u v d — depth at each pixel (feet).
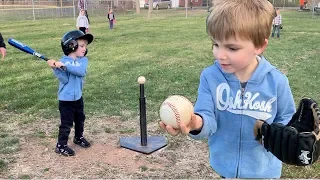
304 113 5.32
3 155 13.75
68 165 13.05
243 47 5.19
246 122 6.20
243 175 6.42
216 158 6.62
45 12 101.24
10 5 114.62
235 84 6.15
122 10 121.39
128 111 18.83
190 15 106.42
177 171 12.64
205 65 30.58
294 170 12.44
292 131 4.96
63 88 13.55
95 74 26.96
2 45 17.49
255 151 6.34
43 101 20.25
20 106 19.45
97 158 13.61
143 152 13.93
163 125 5.03
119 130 16.38
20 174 12.32
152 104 19.81
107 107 19.35
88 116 18.07
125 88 22.95
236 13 5.03
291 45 43.47
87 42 13.74
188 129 5.07
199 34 55.88
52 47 41.60
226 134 6.39
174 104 4.93
